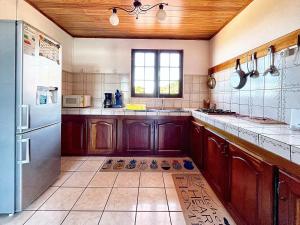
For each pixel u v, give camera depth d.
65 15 3.38
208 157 2.81
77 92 4.57
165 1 2.83
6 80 2.01
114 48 4.54
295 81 2.00
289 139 1.34
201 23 3.63
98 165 3.55
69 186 2.76
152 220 2.04
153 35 4.39
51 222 2.00
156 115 4.01
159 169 3.40
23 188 2.11
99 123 3.98
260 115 2.59
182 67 4.61
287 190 1.19
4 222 2.00
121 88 4.59
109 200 2.42
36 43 2.24
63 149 3.99
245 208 1.73
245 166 1.72
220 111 3.32
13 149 2.05
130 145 4.03
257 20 2.65
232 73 3.29
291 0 2.04
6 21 1.98
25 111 2.05
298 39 1.93
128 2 2.89
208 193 2.60
